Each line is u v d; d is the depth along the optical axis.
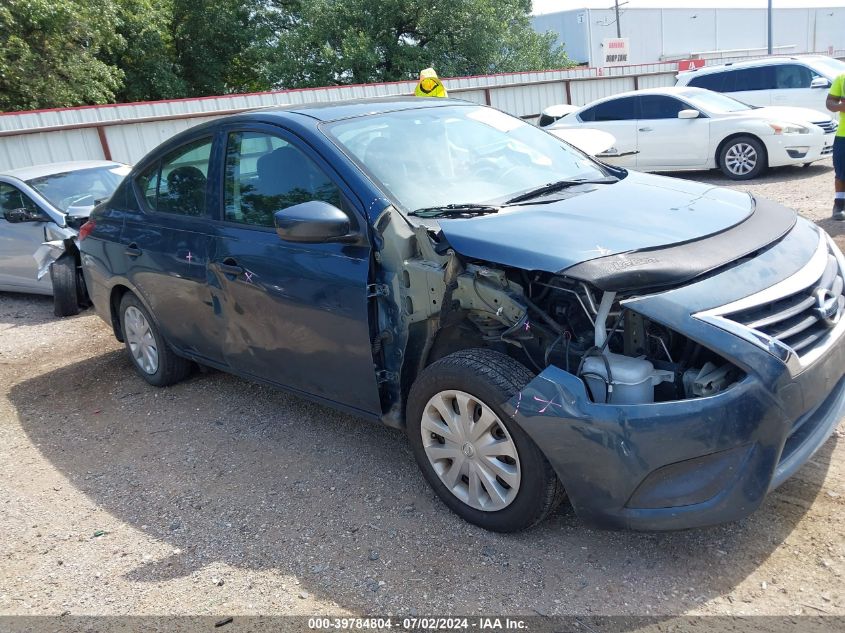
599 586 2.73
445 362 3.05
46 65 21.27
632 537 3.00
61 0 20.83
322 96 17.98
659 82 23.19
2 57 20.36
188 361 5.10
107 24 22.58
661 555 2.87
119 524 3.53
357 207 3.37
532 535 3.07
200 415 4.68
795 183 10.38
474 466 3.05
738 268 2.78
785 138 10.82
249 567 3.08
